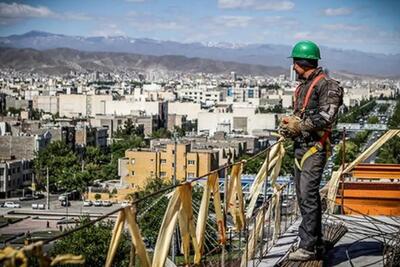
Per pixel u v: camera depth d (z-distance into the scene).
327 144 6.77
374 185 10.73
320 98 6.60
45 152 102.44
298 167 6.81
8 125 127.69
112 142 138.25
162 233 4.51
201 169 76.94
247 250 6.45
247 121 164.62
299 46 6.70
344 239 8.21
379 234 8.22
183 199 4.67
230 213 6.14
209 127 167.38
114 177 104.50
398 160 71.50
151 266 4.41
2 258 3.07
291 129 6.71
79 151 129.38
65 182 95.56
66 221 76.31
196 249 5.02
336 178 10.30
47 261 3.16
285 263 6.84
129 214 3.97
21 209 85.75
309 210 6.82
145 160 81.31
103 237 20.33
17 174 101.06
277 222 7.96
